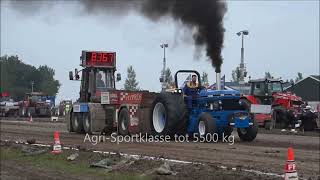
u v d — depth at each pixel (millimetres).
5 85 98562
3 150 14445
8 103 49938
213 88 17719
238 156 12438
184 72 17375
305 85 59250
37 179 9789
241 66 40750
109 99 20047
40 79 106188
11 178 9969
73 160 12000
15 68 101812
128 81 71562
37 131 23344
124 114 19078
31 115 46281
